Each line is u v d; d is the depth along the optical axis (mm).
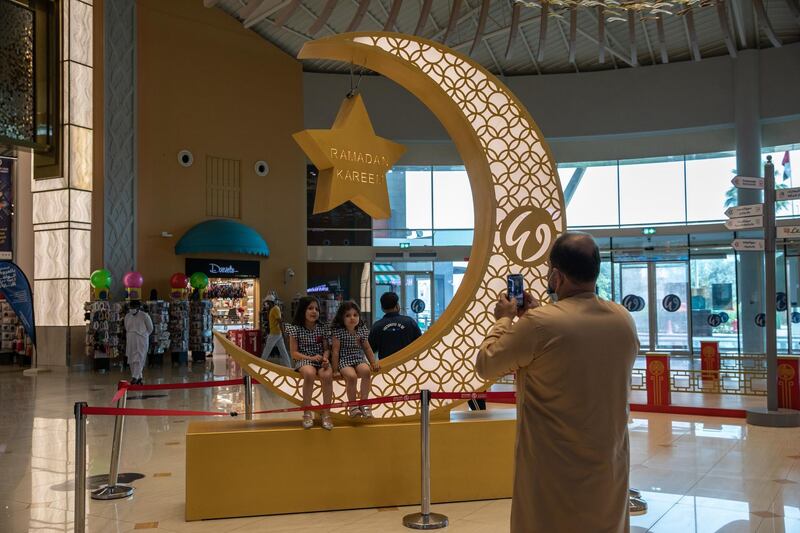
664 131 20250
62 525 4578
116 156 17016
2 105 15203
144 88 17766
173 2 18453
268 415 8875
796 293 17859
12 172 17594
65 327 15797
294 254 20906
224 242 18203
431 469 5121
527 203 5656
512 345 2352
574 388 2271
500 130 5664
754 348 17844
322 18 6637
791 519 4578
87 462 6461
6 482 5734
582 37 19016
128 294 16281
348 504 4984
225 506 4770
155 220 17859
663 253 19844
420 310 22469
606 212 21531
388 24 7145
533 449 2328
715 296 19438
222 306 19734
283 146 20828
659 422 8547
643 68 20422
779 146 19219
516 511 2369
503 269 5574
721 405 9422
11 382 13305
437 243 22594
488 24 18656
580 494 2236
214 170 19250
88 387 12406
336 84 21703
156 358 16547
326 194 5324
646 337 19969
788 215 18906
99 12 16734
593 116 20781
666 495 5195
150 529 4488
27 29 15805
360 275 22719
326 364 5078
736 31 18016
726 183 20188
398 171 22750
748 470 5961
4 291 14945
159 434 7844
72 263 15945
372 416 5188
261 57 20406
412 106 21781
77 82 16234
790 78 18484
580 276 2428
